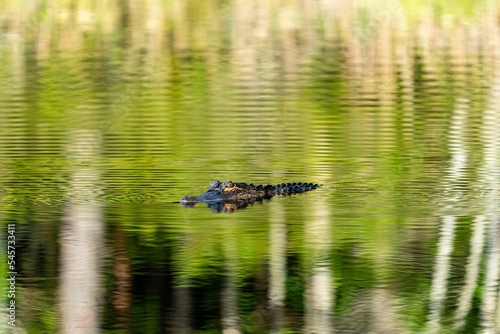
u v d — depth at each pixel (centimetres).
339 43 10519
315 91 7788
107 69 9050
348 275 3809
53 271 3834
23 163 5331
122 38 10919
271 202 4594
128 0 13388
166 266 3862
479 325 3541
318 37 10888
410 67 9050
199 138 5978
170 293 3656
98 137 6019
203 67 9119
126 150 5669
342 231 4175
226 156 5497
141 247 4003
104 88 8038
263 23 11831
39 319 3562
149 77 8594
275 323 3509
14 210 4425
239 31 11319
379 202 4566
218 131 6188
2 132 6188
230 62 9425
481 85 8031
